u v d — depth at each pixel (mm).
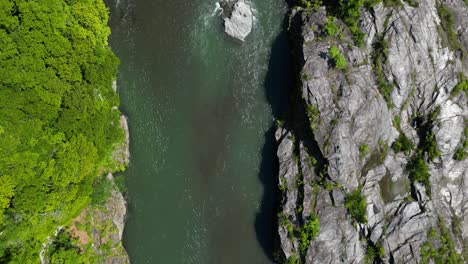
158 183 50062
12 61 37625
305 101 47281
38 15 38656
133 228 49594
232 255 49688
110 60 45406
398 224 46000
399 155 47594
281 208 48688
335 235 46812
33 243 41375
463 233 46156
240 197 50344
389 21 47500
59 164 39188
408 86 47438
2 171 36656
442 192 46688
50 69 39906
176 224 49594
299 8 50906
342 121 46406
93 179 44875
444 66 47531
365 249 46625
